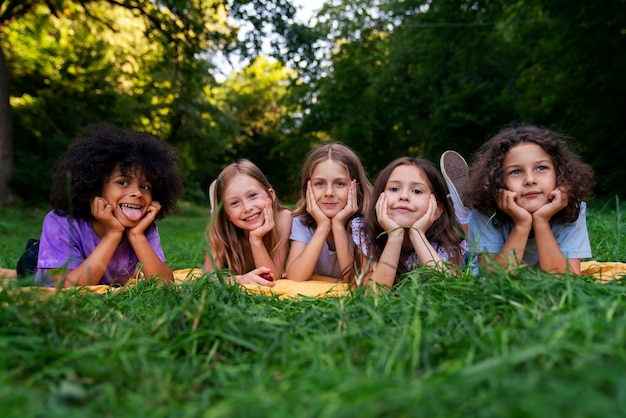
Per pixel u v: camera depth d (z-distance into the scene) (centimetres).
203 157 3078
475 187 320
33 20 1933
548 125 1703
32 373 150
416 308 178
